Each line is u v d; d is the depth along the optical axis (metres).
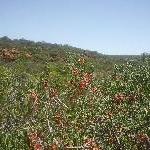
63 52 66.44
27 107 19.33
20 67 40.84
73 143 14.80
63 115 17.23
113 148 15.29
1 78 23.81
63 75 23.86
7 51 54.50
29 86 22.09
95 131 15.62
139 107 16.30
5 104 20.17
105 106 16.83
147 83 17.66
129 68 19.09
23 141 15.27
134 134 15.02
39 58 55.59
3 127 17.75
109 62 60.31
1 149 15.12
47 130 16.27
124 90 17.92
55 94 20.61
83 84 20.77
